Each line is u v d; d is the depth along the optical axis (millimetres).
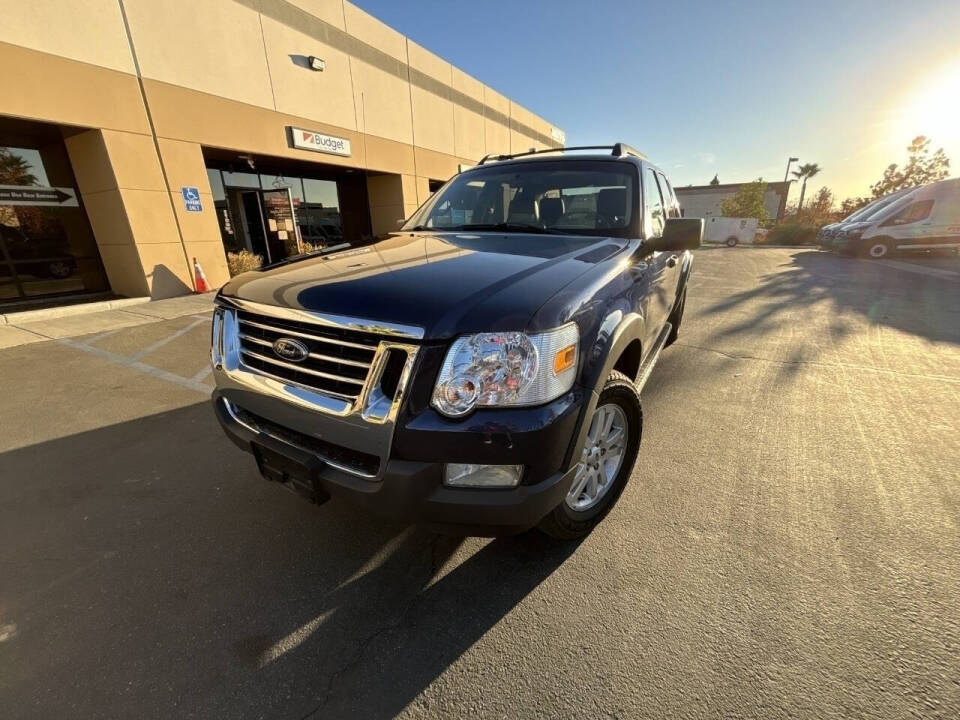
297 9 10422
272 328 1753
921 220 14531
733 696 1438
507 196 3027
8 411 3621
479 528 1573
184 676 1537
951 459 2791
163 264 8438
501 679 1516
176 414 3562
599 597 1821
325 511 2389
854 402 3641
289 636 1684
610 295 1932
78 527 2283
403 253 2205
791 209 42188
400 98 13969
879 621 1687
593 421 2012
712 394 3812
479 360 1442
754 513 2309
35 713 1417
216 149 9328
